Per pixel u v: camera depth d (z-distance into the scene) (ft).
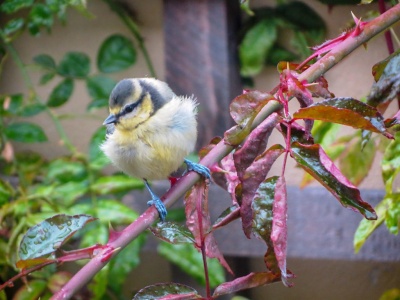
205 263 3.07
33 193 4.16
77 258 3.01
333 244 4.06
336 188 2.95
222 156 3.10
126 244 3.02
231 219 3.07
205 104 4.17
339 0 3.95
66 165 4.21
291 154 2.96
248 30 4.22
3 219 4.05
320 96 3.08
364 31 3.12
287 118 3.00
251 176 2.96
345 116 2.97
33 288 4.00
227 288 3.07
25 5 4.26
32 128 4.29
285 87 3.03
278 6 4.21
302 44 4.21
